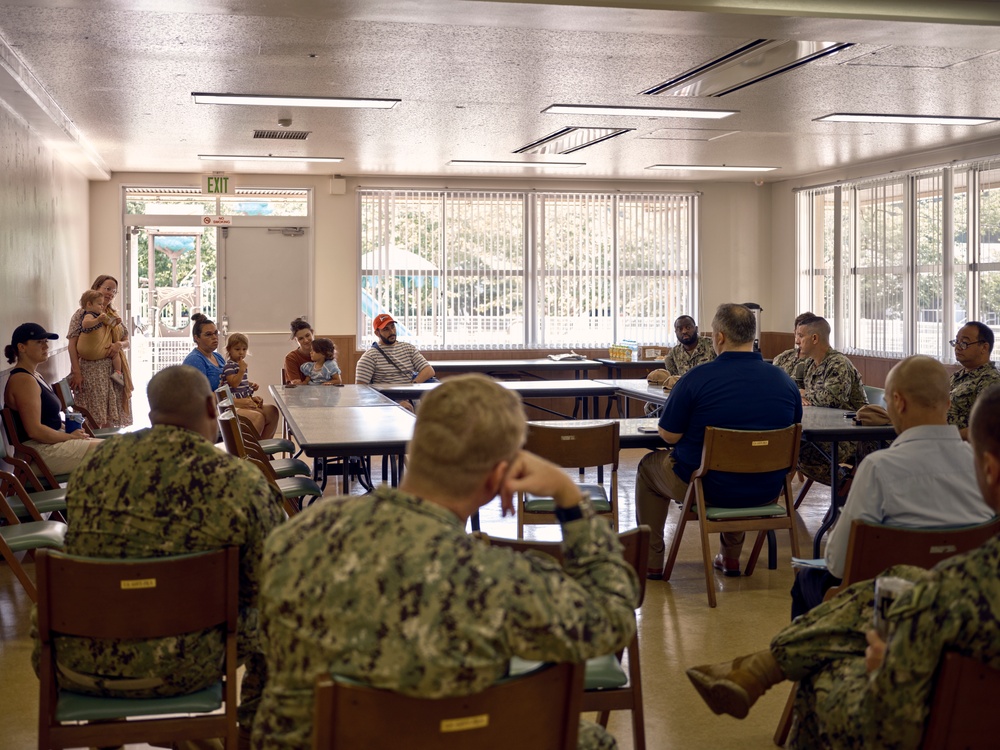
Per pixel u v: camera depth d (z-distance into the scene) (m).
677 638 4.22
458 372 10.76
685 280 12.63
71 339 8.00
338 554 1.58
